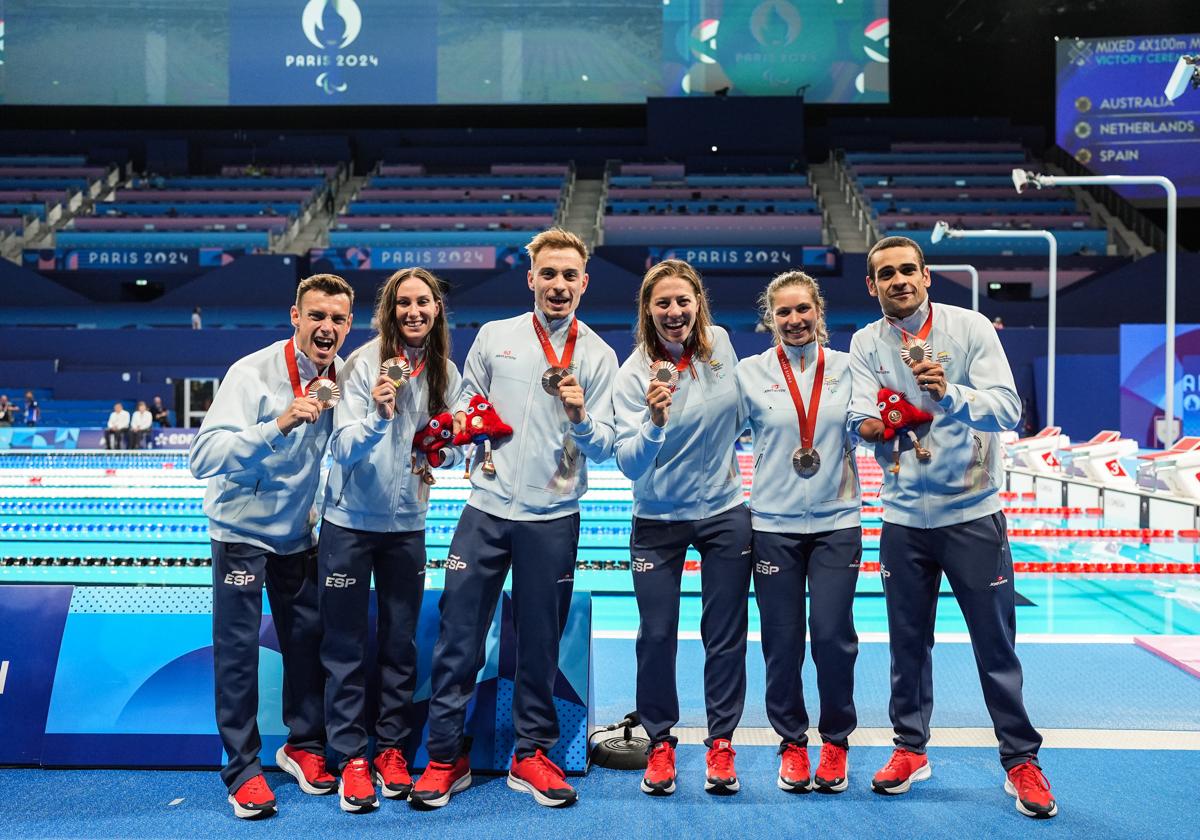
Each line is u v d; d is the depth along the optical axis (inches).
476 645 113.4
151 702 122.6
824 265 831.1
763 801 110.7
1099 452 323.0
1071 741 127.2
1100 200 964.6
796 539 116.8
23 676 123.6
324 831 102.7
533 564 112.9
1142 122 930.1
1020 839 99.9
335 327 113.7
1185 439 294.4
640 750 123.5
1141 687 149.9
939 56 1106.1
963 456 112.9
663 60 1042.7
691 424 114.5
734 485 118.4
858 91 1030.4
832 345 701.9
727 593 116.4
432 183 1053.8
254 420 111.0
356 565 112.4
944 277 820.6
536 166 1083.9
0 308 810.2
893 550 116.9
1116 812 106.0
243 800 106.0
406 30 1010.7
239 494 110.1
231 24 1008.9
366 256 836.6
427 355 116.1
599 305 810.8
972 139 1128.2
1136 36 970.1
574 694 121.5
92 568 250.1
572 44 1024.2
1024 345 706.2
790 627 116.4
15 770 120.0
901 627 116.6
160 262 847.7
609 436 112.8
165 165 1093.1
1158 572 248.2
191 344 743.7
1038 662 163.9
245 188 1042.7
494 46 1016.9
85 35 1000.9
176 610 125.0
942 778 117.3
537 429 113.5
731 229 919.7
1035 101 1123.9
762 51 1037.2
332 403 106.9
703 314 117.3
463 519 115.6
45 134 1108.5
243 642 110.1
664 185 1024.2
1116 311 775.1
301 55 1011.3
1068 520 331.9
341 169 1098.1
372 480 111.2
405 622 115.3
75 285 836.0
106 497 392.8
